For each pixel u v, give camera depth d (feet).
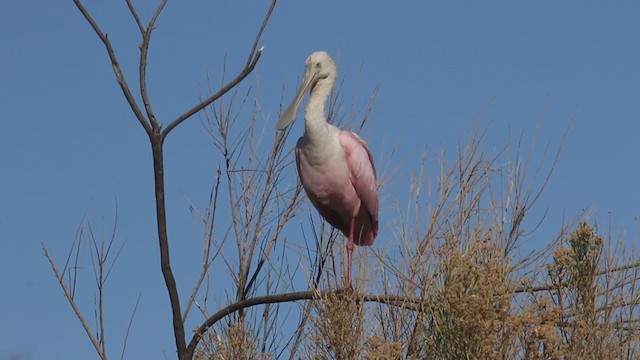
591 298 40.86
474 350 39.34
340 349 43.19
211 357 45.50
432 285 42.42
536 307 41.14
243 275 53.98
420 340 43.93
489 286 39.91
